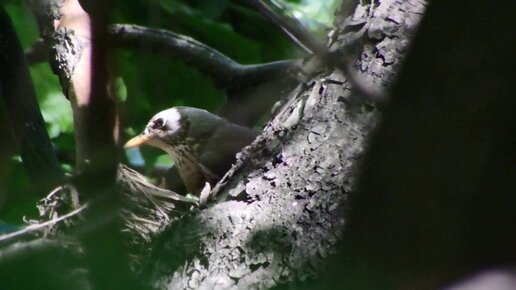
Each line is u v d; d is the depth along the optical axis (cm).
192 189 913
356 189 322
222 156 888
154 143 913
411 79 321
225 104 995
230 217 623
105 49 383
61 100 1120
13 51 730
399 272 308
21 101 725
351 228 319
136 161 1082
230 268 594
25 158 718
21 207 866
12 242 596
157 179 1002
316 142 654
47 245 492
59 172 714
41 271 368
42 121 729
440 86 315
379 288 311
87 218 515
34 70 1121
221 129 903
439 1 319
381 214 313
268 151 665
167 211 726
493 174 305
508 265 293
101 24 362
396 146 315
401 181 312
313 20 1123
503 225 302
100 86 432
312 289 573
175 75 1062
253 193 638
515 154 304
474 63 312
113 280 430
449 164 309
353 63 695
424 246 306
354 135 650
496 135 307
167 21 1109
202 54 1002
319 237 596
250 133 909
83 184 528
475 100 310
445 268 301
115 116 477
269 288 580
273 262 590
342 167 632
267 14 562
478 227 303
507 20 310
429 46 320
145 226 670
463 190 306
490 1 312
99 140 484
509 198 303
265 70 982
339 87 677
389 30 697
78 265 473
